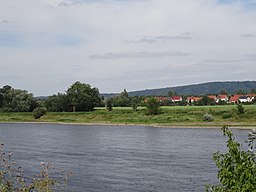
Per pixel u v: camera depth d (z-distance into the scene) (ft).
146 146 184.55
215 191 28.22
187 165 127.44
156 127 307.78
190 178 106.22
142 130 283.38
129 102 497.87
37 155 151.02
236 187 25.35
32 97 426.92
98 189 93.66
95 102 420.77
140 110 380.58
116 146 186.19
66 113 401.90
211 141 203.41
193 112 345.92
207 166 124.67
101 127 318.04
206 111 342.23
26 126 335.47
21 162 130.41
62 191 76.79
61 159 141.28
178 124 313.73
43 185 33.63
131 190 93.20
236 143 27.55
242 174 25.50
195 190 92.99
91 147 182.19
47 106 423.64
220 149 168.86
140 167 124.36
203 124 303.27
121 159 142.31
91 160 139.64
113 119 364.99
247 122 297.94
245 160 26.48
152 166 126.00
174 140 211.41
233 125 283.79
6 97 424.87
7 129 301.63
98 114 386.73
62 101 416.26
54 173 111.04
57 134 256.93
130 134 252.83
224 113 329.93
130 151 166.30
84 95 411.13
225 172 26.27
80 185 97.09
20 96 419.74
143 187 96.27
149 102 361.92
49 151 165.68
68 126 334.03
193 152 160.15
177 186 97.09
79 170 118.11
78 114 395.55
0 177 34.01
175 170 118.42
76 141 211.41
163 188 95.09
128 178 106.93
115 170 119.03
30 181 94.63
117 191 91.86
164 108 385.70
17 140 216.13
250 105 384.27
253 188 24.68
